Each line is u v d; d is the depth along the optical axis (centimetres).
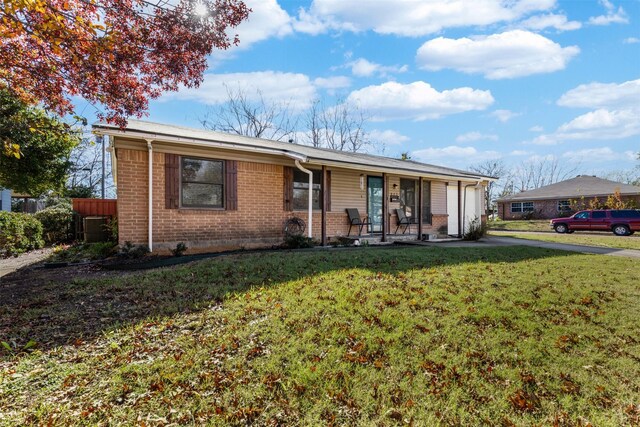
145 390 277
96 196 3050
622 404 283
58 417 245
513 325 417
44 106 530
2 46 425
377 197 1308
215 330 374
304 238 986
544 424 257
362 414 259
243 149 873
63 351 334
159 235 812
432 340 370
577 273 691
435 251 900
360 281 557
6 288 548
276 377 296
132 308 438
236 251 884
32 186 1491
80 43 420
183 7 466
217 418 248
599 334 404
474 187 1678
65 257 846
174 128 973
